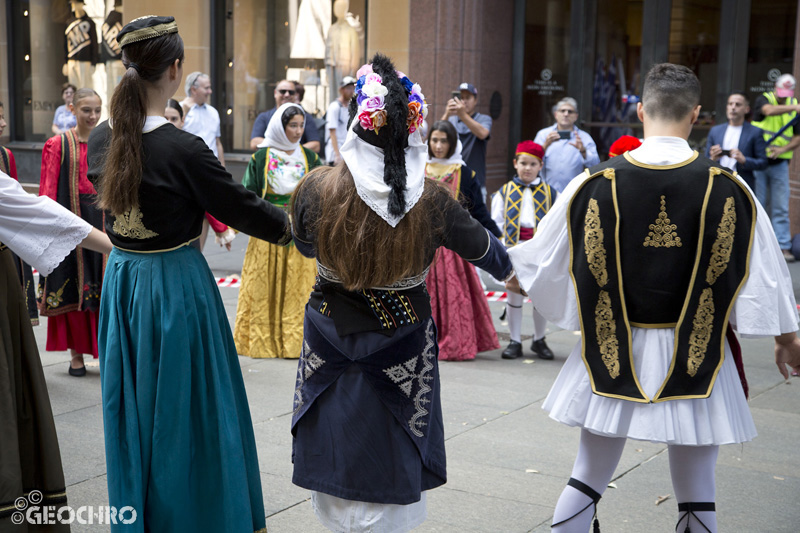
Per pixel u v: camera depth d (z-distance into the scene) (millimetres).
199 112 9492
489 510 3582
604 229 2629
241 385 2961
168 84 2785
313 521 3445
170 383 2729
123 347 2738
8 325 2781
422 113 2484
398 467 2480
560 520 2770
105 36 14273
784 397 5199
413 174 2477
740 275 2584
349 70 12328
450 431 4547
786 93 9234
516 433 4535
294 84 9312
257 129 9195
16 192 2738
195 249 2891
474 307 6121
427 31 11516
